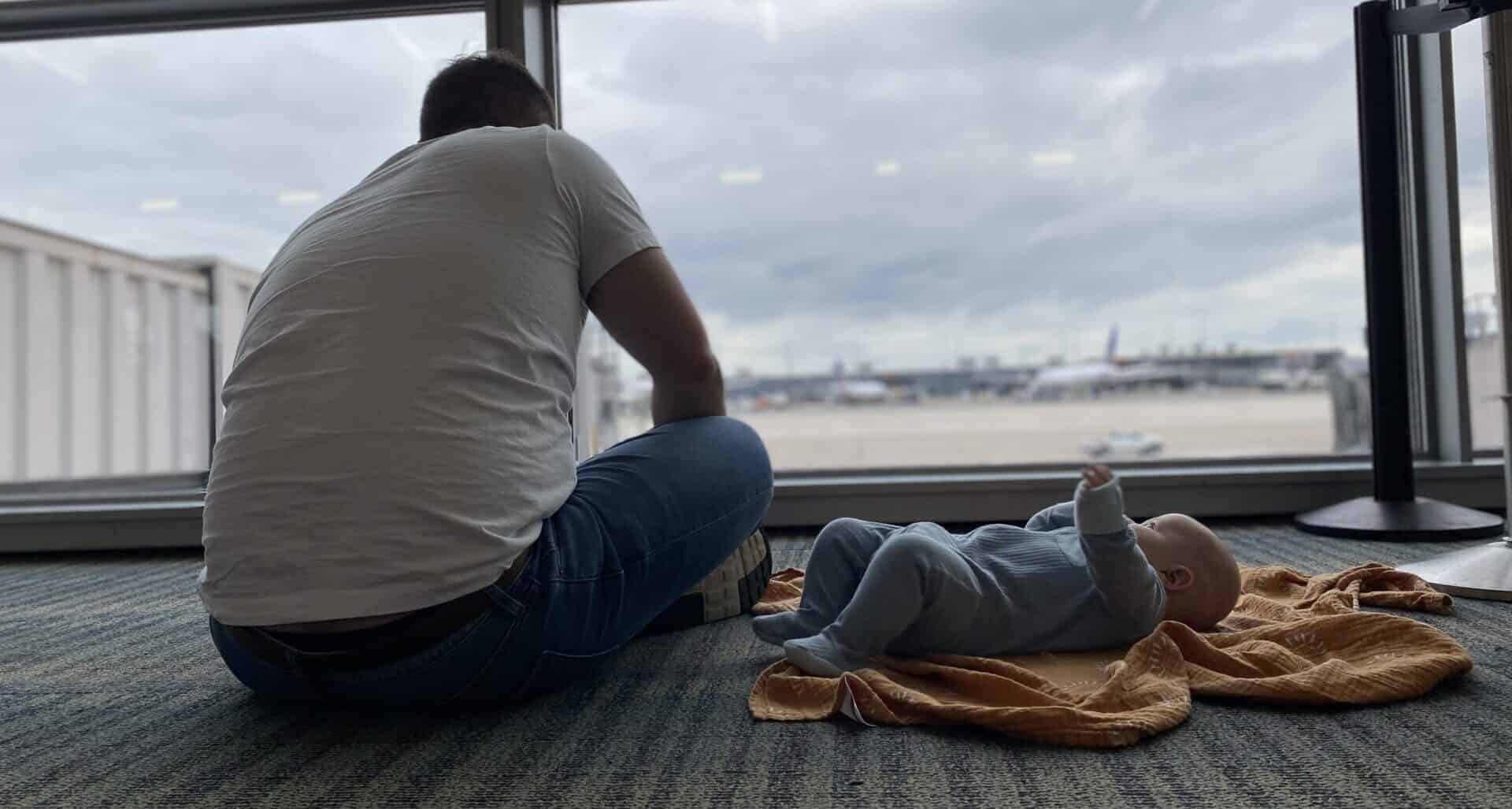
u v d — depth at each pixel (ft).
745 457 3.72
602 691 3.51
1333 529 6.63
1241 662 3.35
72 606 5.79
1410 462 6.74
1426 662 3.21
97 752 3.06
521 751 2.90
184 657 4.37
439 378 2.85
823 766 2.70
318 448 2.77
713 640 4.28
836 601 3.76
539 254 3.14
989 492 7.74
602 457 3.55
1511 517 5.00
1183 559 3.92
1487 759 2.62
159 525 8.08
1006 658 3.68
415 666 2.93
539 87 3.91
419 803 2.54
